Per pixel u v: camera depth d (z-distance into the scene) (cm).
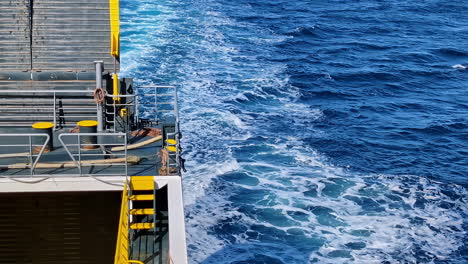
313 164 3862
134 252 1368
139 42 5878
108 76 1831
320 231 3195
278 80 5275
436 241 3164
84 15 1919
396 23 7388
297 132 4306
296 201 3441
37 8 1912
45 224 1625
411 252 3067
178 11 7000
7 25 1880
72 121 1748
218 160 3797
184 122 4256
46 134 1404
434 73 5794
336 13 7625
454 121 4675
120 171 1437
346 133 4356
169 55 5606
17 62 1841
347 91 5200
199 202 3369
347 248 3075
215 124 4284
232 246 3048
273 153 3953
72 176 1395
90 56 1872
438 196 3581
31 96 1772
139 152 1550
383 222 3300
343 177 3728
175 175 1411
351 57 6091
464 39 6875
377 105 4941
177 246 1360
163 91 4775
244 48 6053
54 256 1658
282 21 7094
